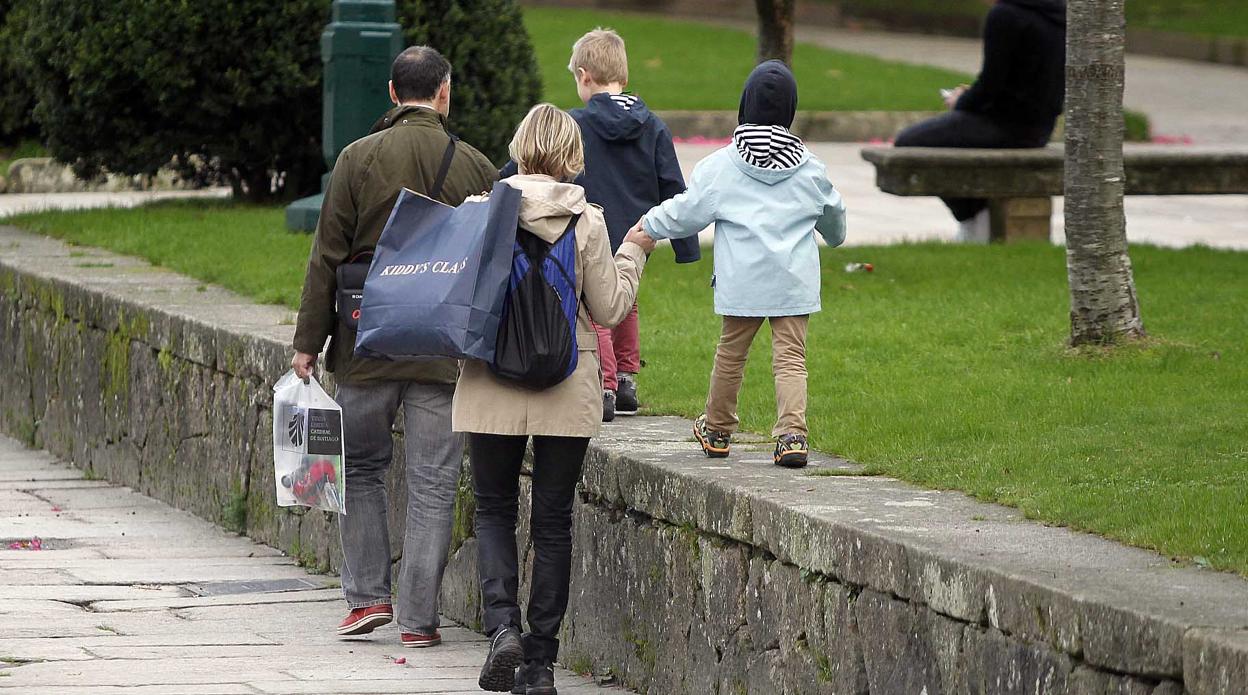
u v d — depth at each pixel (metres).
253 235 42.88
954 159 46.09
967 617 15.62
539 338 19.20
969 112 48.09
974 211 48.53
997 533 16.95
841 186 69.62
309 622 25.17
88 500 35.56
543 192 19.44
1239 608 13.90
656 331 32.50
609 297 19.67
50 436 40.47
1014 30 46.84
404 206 19.83
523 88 47.97
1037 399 25.61
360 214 22.42
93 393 37.97
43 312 40.16
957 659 15.77
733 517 19.36
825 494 19.03
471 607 25.27
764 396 26.28
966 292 36.97
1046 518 17.55
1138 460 20.75
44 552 30.17
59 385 39.66
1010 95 47.41
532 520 20.36
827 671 17.78
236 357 31.73
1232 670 12.85
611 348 24.34
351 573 24.00
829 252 43.75
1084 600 14.27
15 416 42.41
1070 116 29.81
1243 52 121.81
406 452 23.53
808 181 20.64
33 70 47.16
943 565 15.90
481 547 20.28
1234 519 17.16
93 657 22.30
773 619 18.73
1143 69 119.00
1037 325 32.56
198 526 33.03
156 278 38.94
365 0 40.22
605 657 22.52
